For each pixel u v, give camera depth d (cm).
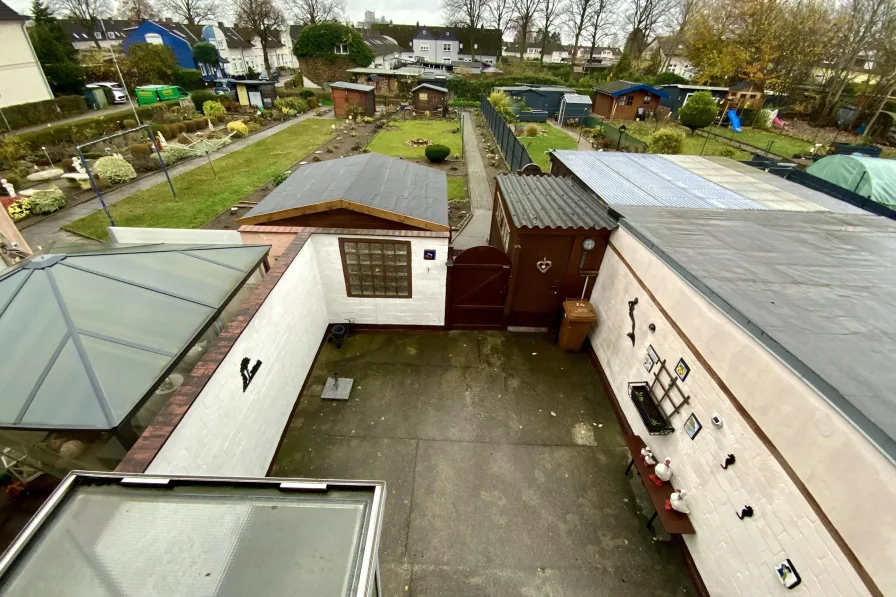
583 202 834
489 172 2072
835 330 376
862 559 278
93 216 1373
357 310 810
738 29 3712
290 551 220
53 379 332
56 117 2638
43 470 390
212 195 1598
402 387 714
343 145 2508
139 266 475
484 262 761
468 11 6931
